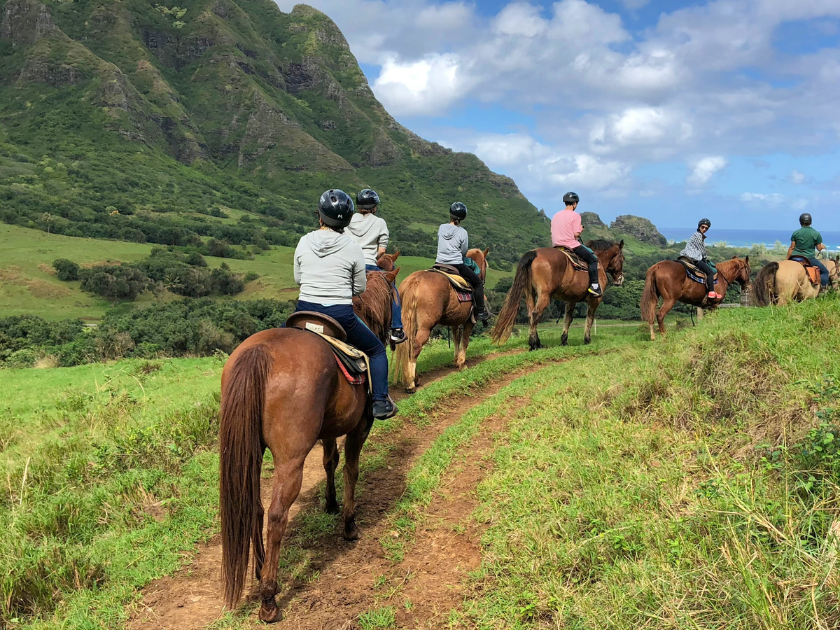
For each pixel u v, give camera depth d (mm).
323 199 4164
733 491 3574
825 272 11344
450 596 3766
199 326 50156
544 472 5160
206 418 7586
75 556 4238
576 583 3508
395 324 5789
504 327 12031
